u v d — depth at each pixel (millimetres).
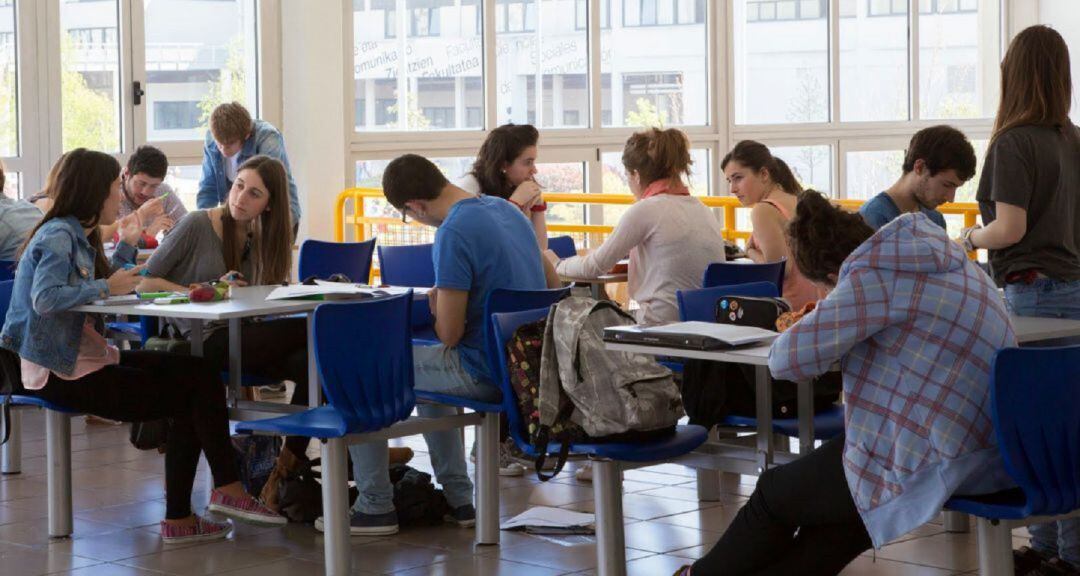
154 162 6590
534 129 5609
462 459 4391
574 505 4617
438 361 4082
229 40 8562
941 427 2699
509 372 3467
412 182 4191
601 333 3414
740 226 10438
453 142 9328
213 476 4062
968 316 2729
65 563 3965
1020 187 3574
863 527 2922
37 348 3928
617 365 3387
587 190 9914
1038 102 3594
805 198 2936
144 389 3984
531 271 4215
